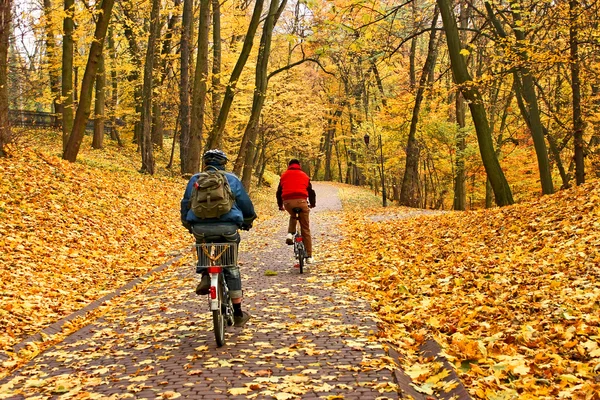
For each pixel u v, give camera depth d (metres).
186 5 26.42
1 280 8.84
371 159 40.03
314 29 11.91
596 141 26.33
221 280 6.20
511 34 20.42
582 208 10.95
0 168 14.02
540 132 18.69
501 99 31.97
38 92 30.81
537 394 4.38
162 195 20.61
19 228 11.45
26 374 5.72
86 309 8.64
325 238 16.03
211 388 4.72
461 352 5.48
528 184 34.03
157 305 8.46
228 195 6.12
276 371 5.14
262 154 42.91
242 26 31.52
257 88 24.88
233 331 6.63
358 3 11.70
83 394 4.75
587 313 6.18
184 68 26.91
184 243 15.50
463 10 26.03
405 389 4.59
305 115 38.09
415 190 35.53
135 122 36.78
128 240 13.95
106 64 34.12
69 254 11.32
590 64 18.50
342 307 7.71
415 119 30.44
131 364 5.66
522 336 5.70
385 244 13.52
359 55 19.11
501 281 8.07
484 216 14.09
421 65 36.41
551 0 16.19
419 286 8.80
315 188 50.28
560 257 8.60
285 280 9.92
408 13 19.53
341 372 5.02
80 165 18.56
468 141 35.34
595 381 4.55
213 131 23.70
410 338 6.23
